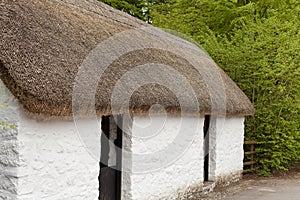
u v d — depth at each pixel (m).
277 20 13.67
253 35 12.84
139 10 19.97
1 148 4.80
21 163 4.72
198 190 9.02
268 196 9.19
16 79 4.38
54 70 4.91
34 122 4.88
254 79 12.62
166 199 7.80
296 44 12.30
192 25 16.83
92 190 5.80
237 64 12.74
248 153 12.35
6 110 4.76
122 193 6.86
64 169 5.33
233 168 11.07
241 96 11.22
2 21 4.86
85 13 7.78
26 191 4.79
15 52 4.61
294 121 12.48
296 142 12.59
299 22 14.93
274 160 12.38
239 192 9.62
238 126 11.41
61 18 6.39
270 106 12.48
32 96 4.43
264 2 16.53
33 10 5.82
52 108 4.66
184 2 17.31
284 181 11.39
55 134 5.18
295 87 12.55
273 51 12.55
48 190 5.09
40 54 4.95
